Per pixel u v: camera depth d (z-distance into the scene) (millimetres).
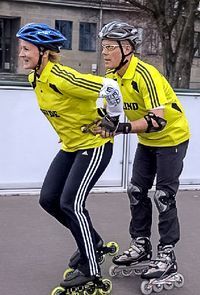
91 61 64250
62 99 4762
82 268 5121
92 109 4883
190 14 30406
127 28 5113
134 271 5910
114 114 4801
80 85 4602
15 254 6562
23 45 4734
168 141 5410
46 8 61750
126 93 5258
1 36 62406
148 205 5895
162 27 30719
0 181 9477
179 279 5656
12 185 9539
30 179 9648
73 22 62844
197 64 64438
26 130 9508
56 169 5195
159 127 4992
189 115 10445
